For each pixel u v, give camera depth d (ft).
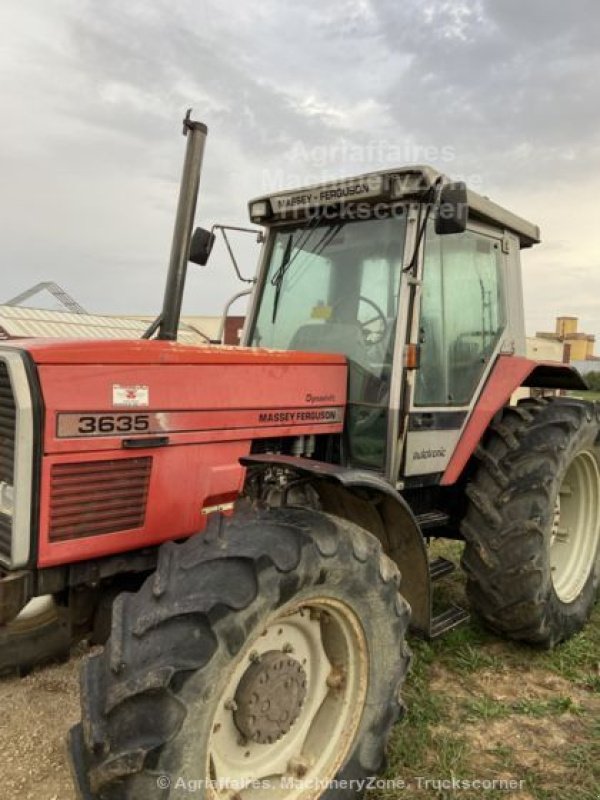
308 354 9.64
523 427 11.51
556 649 11.33
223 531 6.68
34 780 7.63
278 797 6.75
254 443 8.93
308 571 6.44
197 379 8.11
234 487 8.54
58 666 9.87
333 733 7.27
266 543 6.37
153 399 7.64
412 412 10.02
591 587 12.48
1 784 7.54
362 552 7.13
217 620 5.75
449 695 9.84
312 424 9.66
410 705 9.33
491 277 12.11
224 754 6.44
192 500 8.09
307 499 9.08
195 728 5.59
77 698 9.20
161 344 7.92
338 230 10.85
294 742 7.13
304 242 11.28
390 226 10.21
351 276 10.60
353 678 7.35
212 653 5.68
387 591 7.40
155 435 7.66
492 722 9.17
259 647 6.67
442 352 10.82
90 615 7.84
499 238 12.28
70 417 6.88
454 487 12.18
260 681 6.44
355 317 10.45
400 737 8.61
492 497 10.96
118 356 7.36
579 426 11.62
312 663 7.32
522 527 10.50
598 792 7.70
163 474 7.76
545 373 13.71
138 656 5.69
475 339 11.62
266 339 11.57
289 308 11.34
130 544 7.49
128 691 5.49
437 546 16.47
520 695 9.91
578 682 10.32
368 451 10.07
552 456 10.87
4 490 6.79
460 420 11.17
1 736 8.38
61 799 7.33
